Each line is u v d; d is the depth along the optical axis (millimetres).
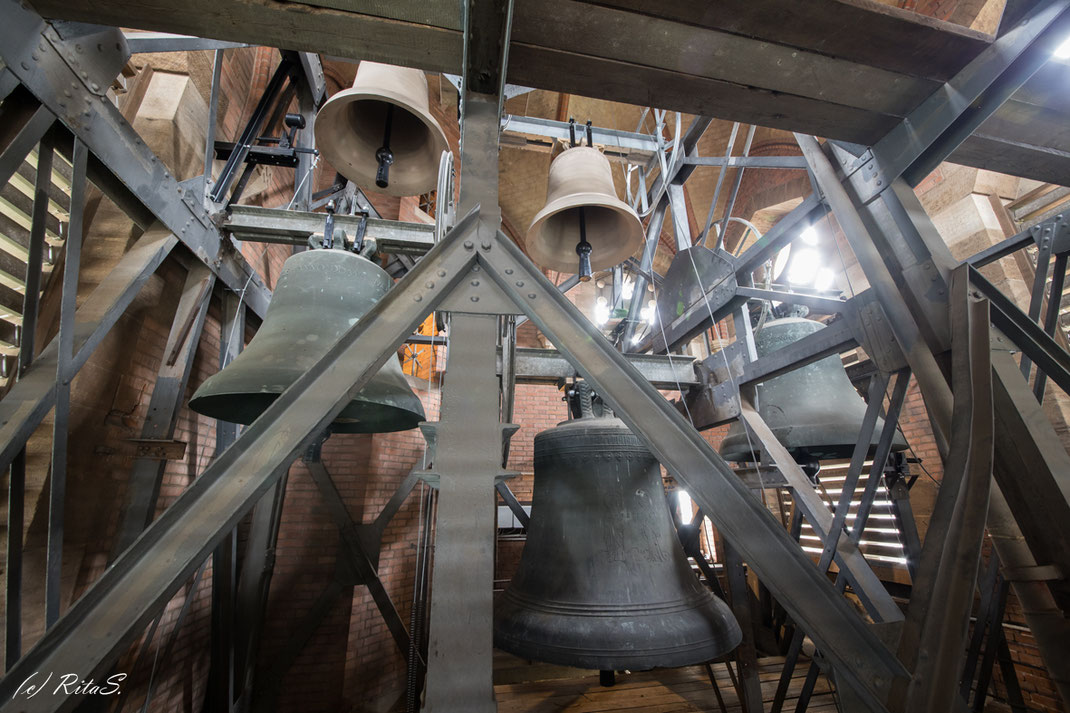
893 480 3039
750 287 2244
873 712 818
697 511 2922
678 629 1382
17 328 1536
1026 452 1143
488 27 1029
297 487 3988
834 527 1842
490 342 1002
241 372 1388
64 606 1619
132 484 1770
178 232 1915
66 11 1113
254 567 2803
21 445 1162
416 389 5207
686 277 2807
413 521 4711
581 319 1004
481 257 1041
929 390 1271
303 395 863
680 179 3117
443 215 1562
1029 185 3330
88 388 1747
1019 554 1182
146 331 2049
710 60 1166
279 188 3688
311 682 3545
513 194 8727
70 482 1645
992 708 2926
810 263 6191
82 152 1378
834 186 1638
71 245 1333
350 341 918
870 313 1632
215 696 2396
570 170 2182
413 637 2297
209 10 1013
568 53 1144
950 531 875
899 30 1095
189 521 753
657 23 1078
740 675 2568
